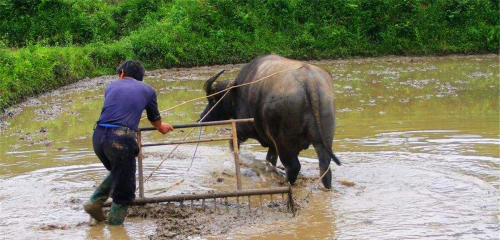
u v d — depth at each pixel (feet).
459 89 65.05
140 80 28.30
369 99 60.80
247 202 30.22
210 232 25.63
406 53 102.32
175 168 37.29
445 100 58.44
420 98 60.18
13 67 70.79
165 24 97.60
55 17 102.06
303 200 29.71
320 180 30.63
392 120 49.52
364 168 35.09
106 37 102.53
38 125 53.26
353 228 25.48
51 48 85.81
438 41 102.53
